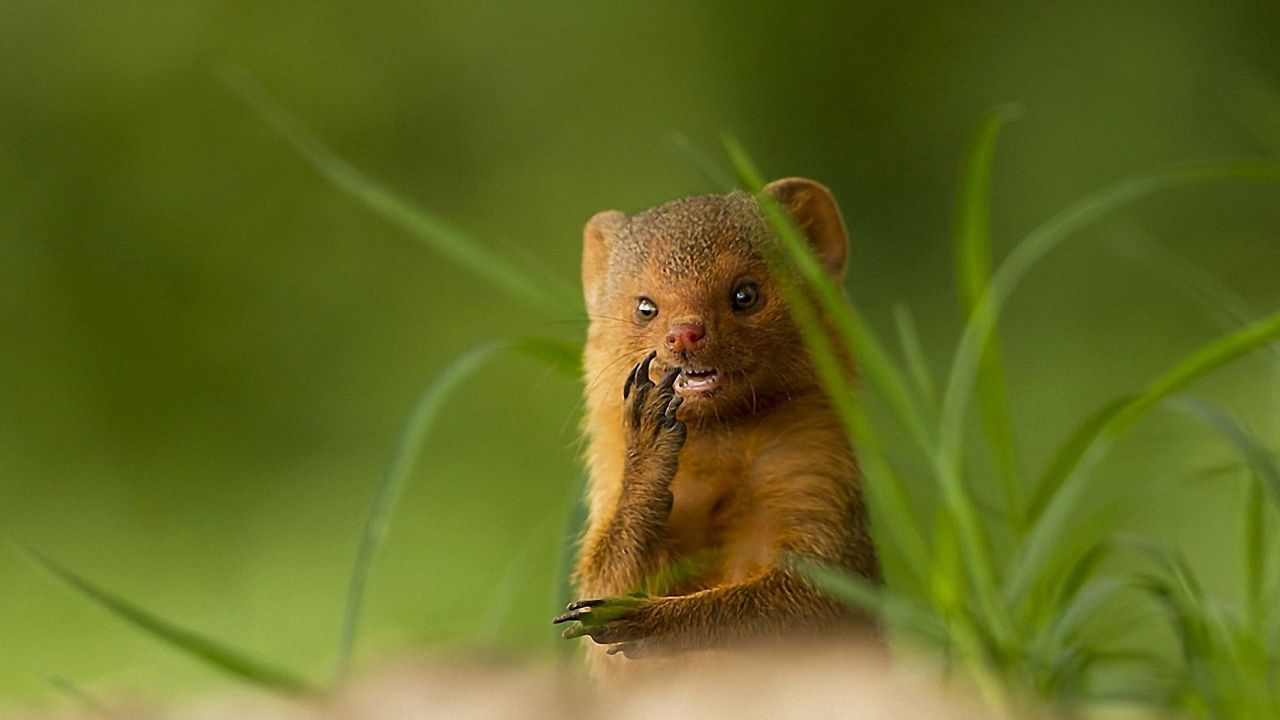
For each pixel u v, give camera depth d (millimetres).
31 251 17766
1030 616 5641
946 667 5320
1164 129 16828
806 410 5953
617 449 6137
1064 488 5676
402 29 18859
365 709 5820
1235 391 13047
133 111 18359
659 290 5965
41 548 14930
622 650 5527
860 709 5164
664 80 18438
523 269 6309
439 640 6586
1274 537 6129
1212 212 16219
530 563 9516
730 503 5977
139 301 17656
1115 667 5832
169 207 18062
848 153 18062
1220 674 5285
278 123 6559
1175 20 17109
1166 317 15297
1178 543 10398
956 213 6055
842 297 6426
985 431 5801
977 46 17844
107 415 17109
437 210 18344
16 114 18250
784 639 5633
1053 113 17234
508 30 18734
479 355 5895
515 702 5770
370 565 5379
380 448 16297
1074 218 6078
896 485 5480
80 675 10641
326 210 18094
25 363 17250
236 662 4891
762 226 6078
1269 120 10531
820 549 5809
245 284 17781
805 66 18281
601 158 18328
